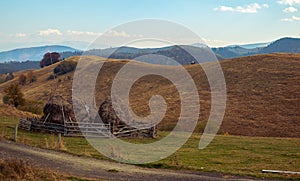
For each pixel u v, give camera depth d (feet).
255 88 227.81
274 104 200.34
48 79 367.04
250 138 113.91
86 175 53.01
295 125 172.14
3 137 80.33
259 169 64.75
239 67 267.80
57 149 71.97
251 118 181.98
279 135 159.63
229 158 75.25
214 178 56.39
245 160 73.46
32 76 393.91
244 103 204.95
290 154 81.82
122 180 51.93
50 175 46.70
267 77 242.37
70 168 56.80
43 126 99.04
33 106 181.47
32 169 46.47
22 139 80.48
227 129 165.99
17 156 61.41
